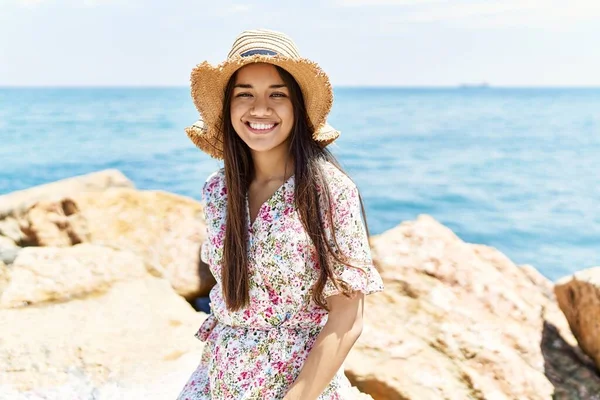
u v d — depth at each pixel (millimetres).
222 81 2461
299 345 2457
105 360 3832
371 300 4637
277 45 2383
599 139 33469
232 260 2432
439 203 18594
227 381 2475
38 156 25703
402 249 5062
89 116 44719
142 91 116375
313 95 2373
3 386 3518
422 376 3984
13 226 5484
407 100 75625
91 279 4707
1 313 4262
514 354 4320
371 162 25109
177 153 25250
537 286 5281
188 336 4215
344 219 2385
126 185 7230
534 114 50656
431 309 4574
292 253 2371
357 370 3951
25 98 76250
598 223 16469
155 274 5207
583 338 4613
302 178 2381
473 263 5031
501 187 20781
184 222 5797
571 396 4219
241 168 2535
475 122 42750
